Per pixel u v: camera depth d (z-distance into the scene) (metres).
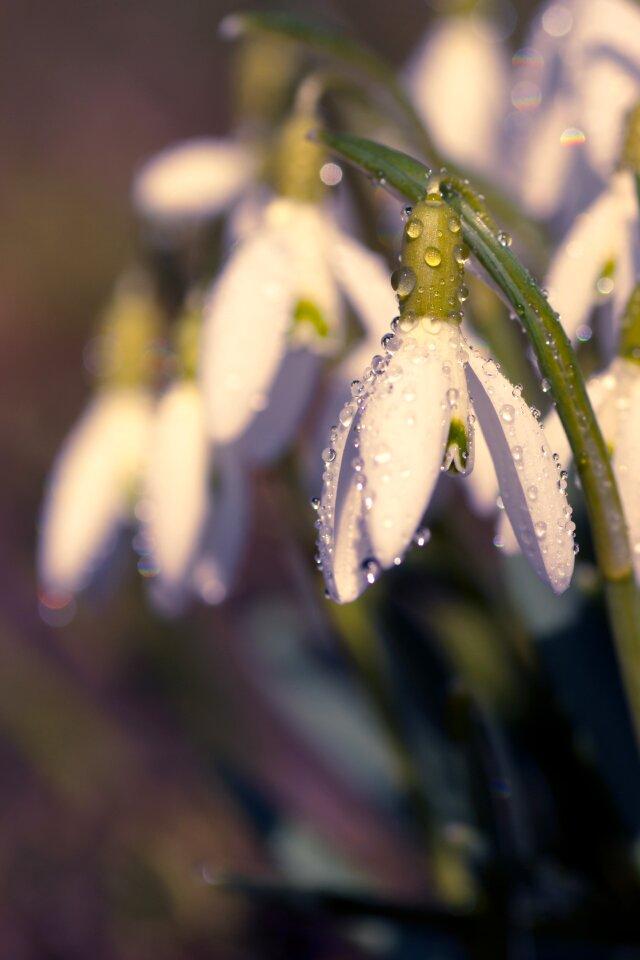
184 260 0.34
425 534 0.27
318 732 0.36
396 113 0.35
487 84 0.38
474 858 0.31
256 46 0.35
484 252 0.27
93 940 0.44
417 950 0.34
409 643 0.34
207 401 0.30
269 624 0.39
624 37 0.32
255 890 0.32
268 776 0.49
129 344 0.34
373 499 0.27
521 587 0.32
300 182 0.31
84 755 0.51
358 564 0.27
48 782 0.51
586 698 0.32
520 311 0.27
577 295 0.29
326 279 0.31
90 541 0.34
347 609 0.33
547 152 0.34
